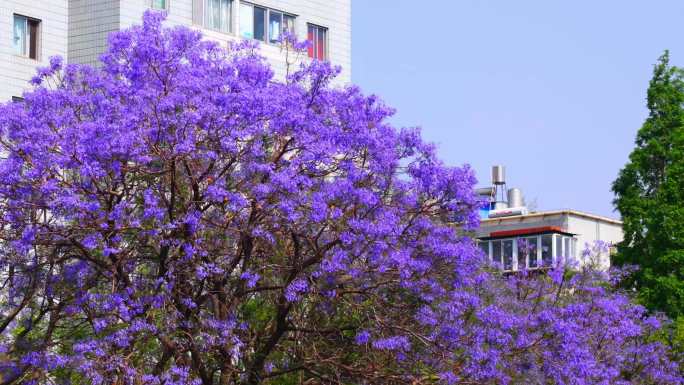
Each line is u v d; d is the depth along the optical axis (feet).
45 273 80.23
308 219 75.82
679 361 115.14
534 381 85.05
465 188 78.64
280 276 80.28
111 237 75.05
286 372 78.59
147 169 74.59
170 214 74.18
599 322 98.43
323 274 75.77
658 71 162.30
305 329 77.77
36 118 75.46
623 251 157.38
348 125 78.74
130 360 73.56
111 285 76.54
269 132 75.82
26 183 74.02
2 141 75.15
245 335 78.89
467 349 81.51
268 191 73.51
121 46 79.30
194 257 74.84
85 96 78.43
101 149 72.59
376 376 78.28
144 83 77.71
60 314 80.69
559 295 104.47
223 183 75.10
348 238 74.59
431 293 79.87
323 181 78.38
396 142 79.10
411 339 80.74
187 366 75.92
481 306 89.40
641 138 161.27
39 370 77.66
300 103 77.46
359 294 79.82
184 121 73.77
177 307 75.97
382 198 78.02
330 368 80.53
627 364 106.63
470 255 79.82
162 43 78.43
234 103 74.23
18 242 74.23
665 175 156.87
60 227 74.69
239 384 78.28
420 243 78.64
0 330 80.12
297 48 86.89
